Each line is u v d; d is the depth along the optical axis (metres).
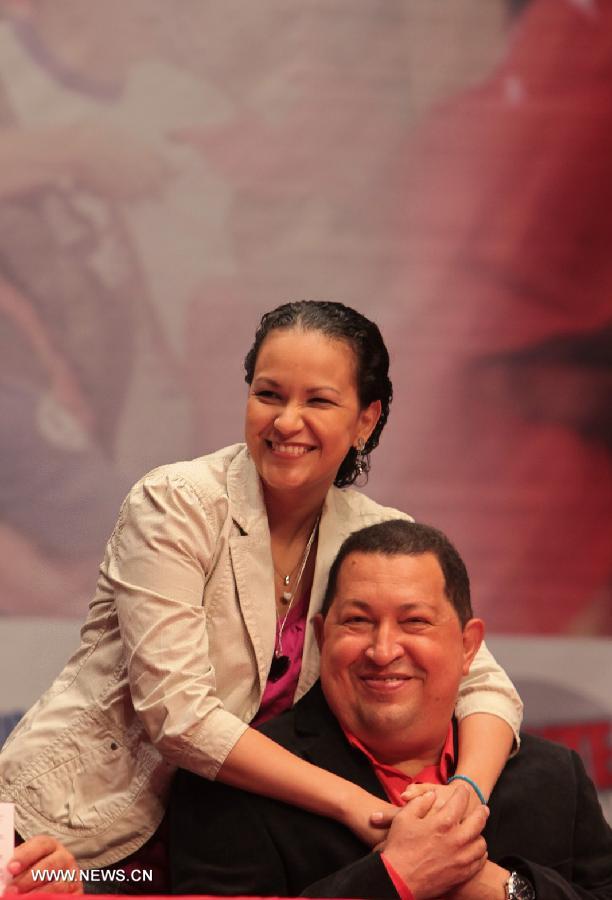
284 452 5.55
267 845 5.27
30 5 10.96
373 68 11.50
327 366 5.56
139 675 5.36
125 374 10.89
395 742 5.46
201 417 10.98
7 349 10.70
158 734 5.31
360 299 11.37
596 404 11.78
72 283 10.87
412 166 11.54
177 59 11.18
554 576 11.54
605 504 11.68
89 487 10.73
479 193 11.65
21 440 10.64
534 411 11.65
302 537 6.02
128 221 11.02
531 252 11.71
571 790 5.71
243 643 5.71
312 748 5.54
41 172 10.89
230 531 5.72
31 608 10.47
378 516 6.20
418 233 11.52
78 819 5.59
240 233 11.19
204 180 11.16
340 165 11.39
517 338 11.66
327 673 5.53
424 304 11.52
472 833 5.01
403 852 4.93
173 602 5.42
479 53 11.71
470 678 6.01
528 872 5.16
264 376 5.59
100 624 5.82
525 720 11.31
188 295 11.05
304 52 11.37
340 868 5.20
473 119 11.68
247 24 11.30
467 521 11.46
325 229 11.34
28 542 10.53
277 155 11.29
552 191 11.77
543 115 11.80
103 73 11.06
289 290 11.23
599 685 11.48
